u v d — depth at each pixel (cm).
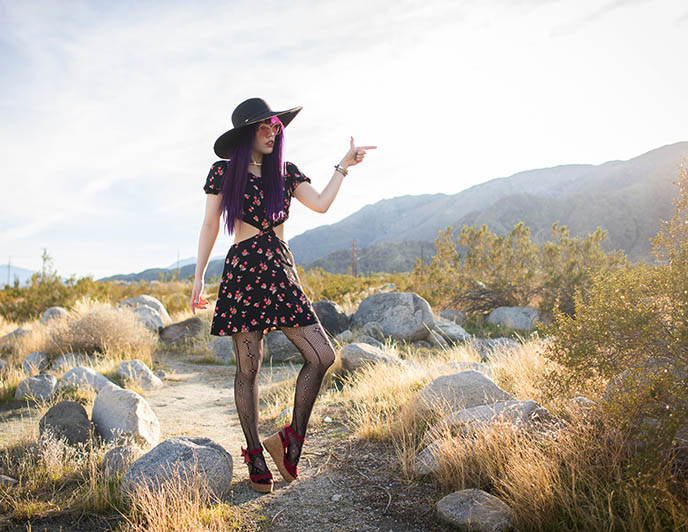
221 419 474
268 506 255
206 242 274
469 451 274
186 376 724
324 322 985
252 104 270
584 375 270
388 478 284
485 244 1302
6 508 257
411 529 228
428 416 358
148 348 872
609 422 248
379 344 845
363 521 237
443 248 1345
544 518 212
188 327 1077
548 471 236
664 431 211
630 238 16212
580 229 18188
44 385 561
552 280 1104
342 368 614
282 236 278
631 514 196
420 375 504
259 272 259
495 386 361
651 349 246
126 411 375
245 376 269
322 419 423
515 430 274
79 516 249
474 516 222
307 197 277
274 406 488
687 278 240
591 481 230
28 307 1328
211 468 267
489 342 760
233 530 228
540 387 310
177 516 224
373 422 381
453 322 1095
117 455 305
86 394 552
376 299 1016
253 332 262
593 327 261
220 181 271
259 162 275
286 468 268
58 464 310
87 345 820
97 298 1427
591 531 200
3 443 384
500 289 1227
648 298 258
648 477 204
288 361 833
